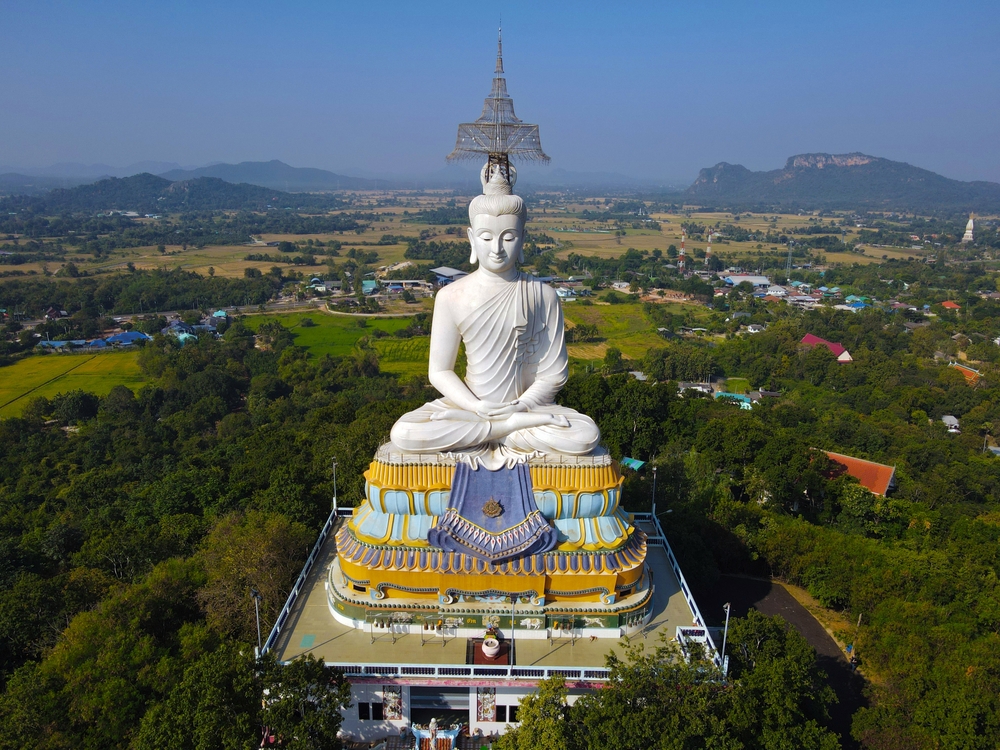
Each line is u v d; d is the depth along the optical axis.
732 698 22.12
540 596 26.05
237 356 101.44
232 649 23.95
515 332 28.38
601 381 57.03
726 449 49.19
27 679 24.94
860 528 44.22
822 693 25.11
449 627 25.97
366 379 89.12
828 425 64.12
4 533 45.03
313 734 20.89
